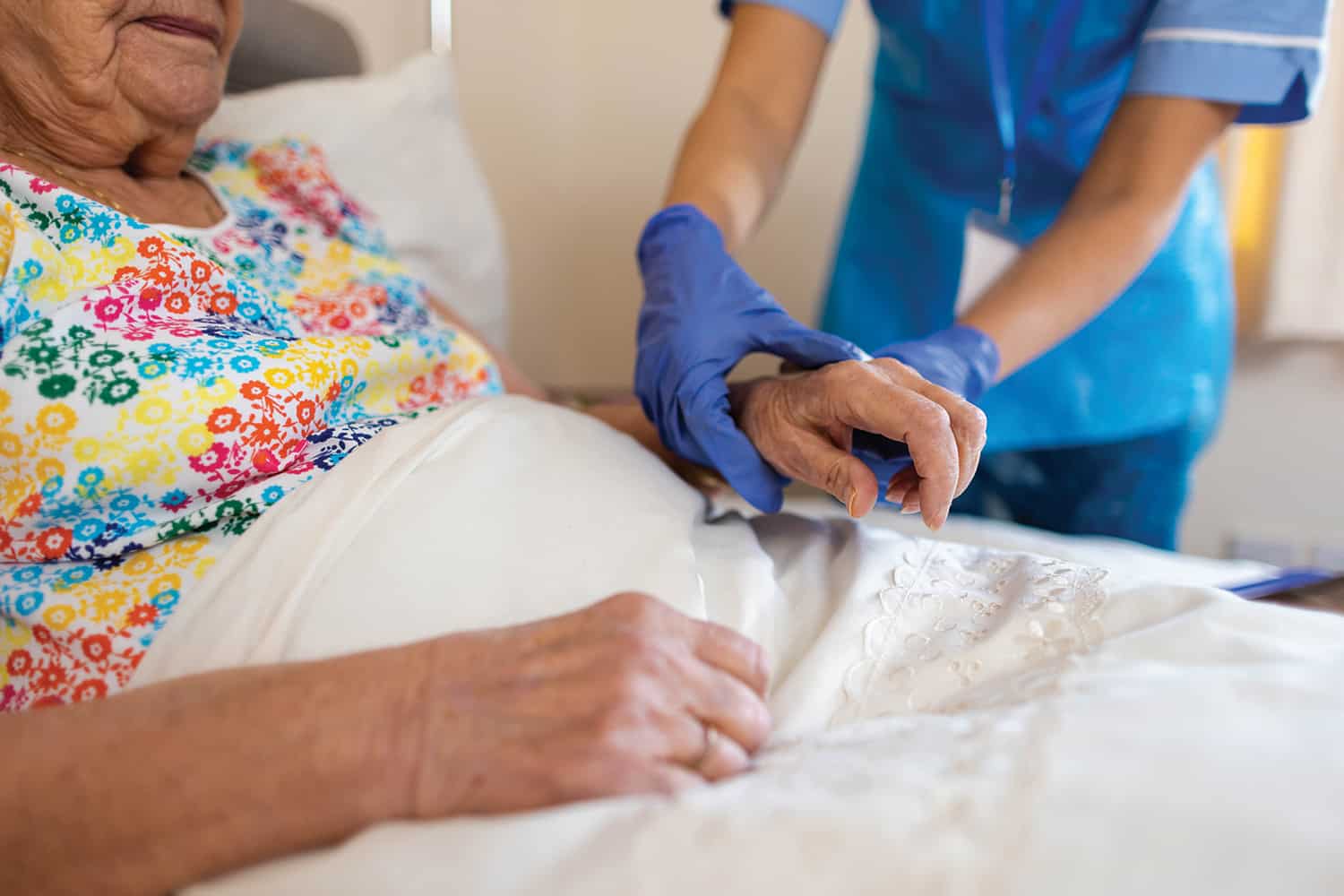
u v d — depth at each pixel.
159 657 0.56
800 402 0.72
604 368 2.20
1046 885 0.36
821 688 0.57
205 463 0.60
